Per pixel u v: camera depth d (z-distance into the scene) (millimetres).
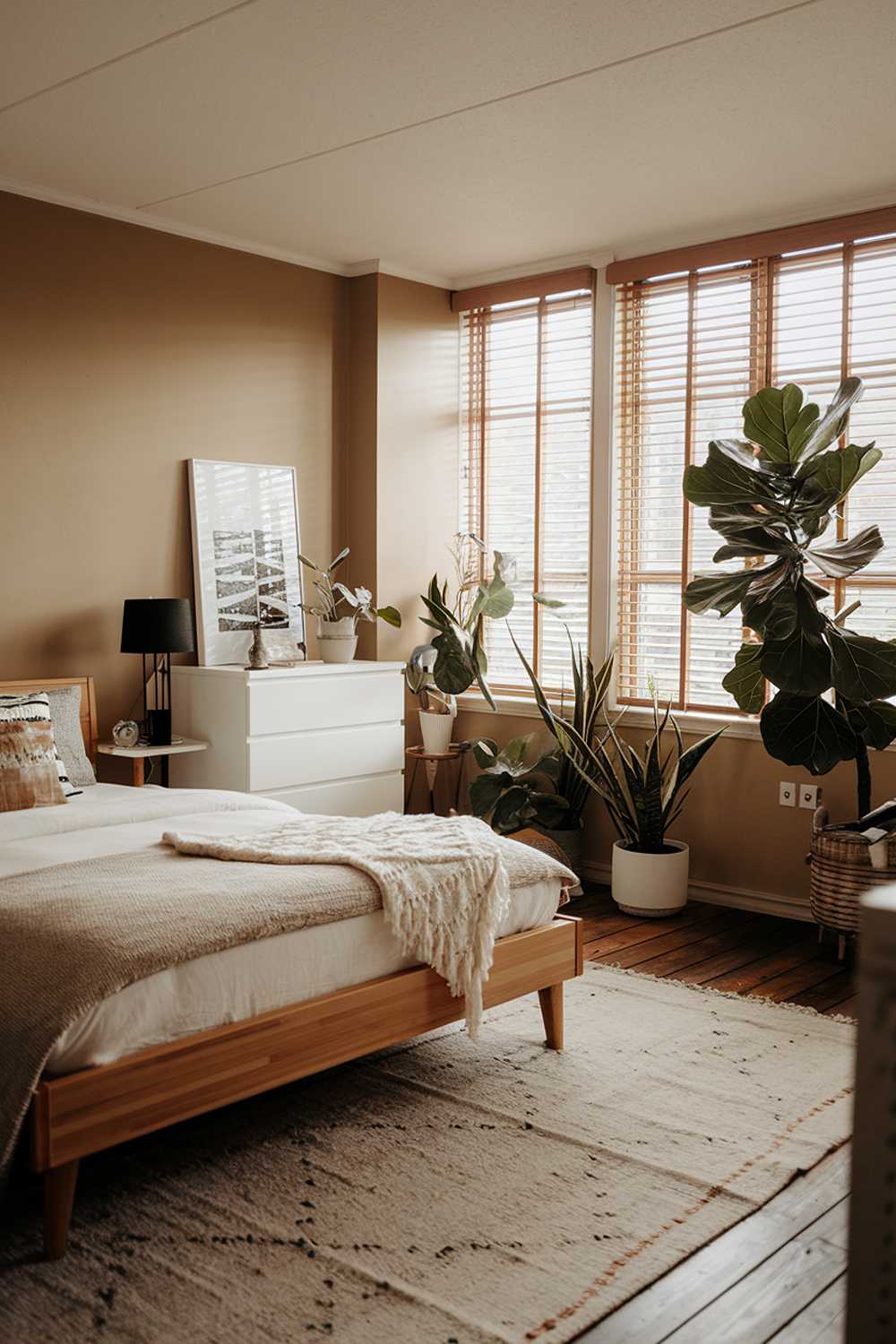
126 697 4570
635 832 4555
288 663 4926
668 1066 3020
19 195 4141
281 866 2693
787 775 4477
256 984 2379
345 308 5289
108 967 2121
